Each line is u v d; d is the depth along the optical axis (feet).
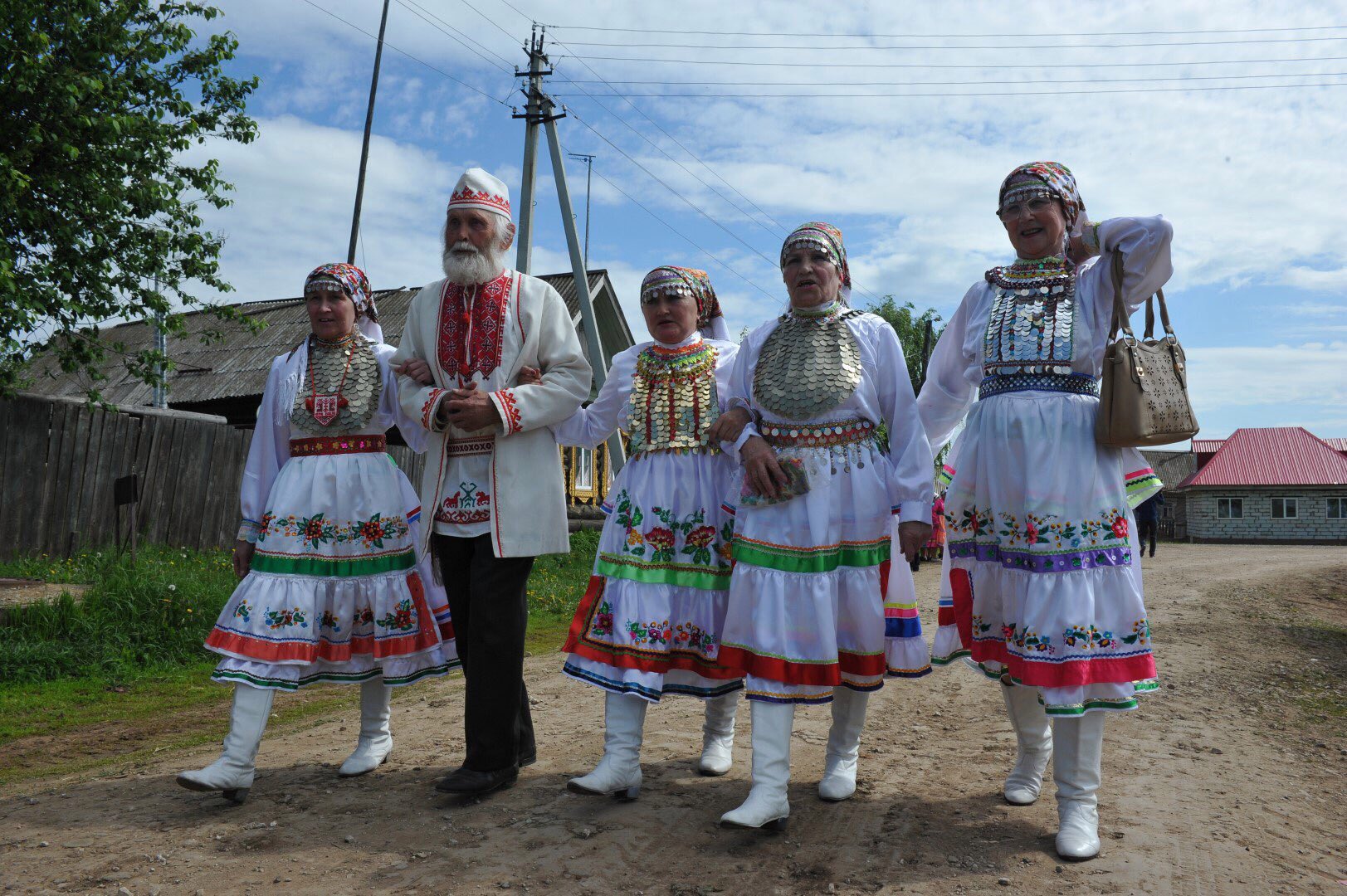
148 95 31.65
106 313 31.22
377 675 12.21
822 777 11.56
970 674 19.43
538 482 11.53
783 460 10.37
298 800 11.25
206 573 29.01
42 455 32.76
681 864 9.21
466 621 11.87
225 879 8.91
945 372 11.55
